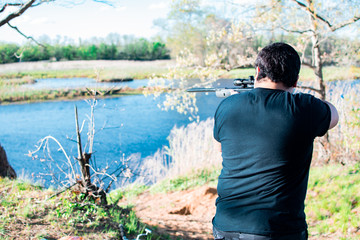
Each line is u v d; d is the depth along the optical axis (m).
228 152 1.73
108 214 4.72
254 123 1.67
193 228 5.77
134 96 27.05
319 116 1.65
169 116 18.83
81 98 26.86
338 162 8.11
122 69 54.69
